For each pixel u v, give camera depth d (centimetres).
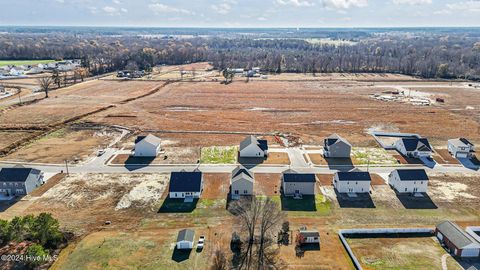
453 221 5559
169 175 7181
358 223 5481
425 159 8056
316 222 5497
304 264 4512
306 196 6338
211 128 10406
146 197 6262
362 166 7681
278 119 11350
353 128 10438
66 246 4859
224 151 8544
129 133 9862
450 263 4556
